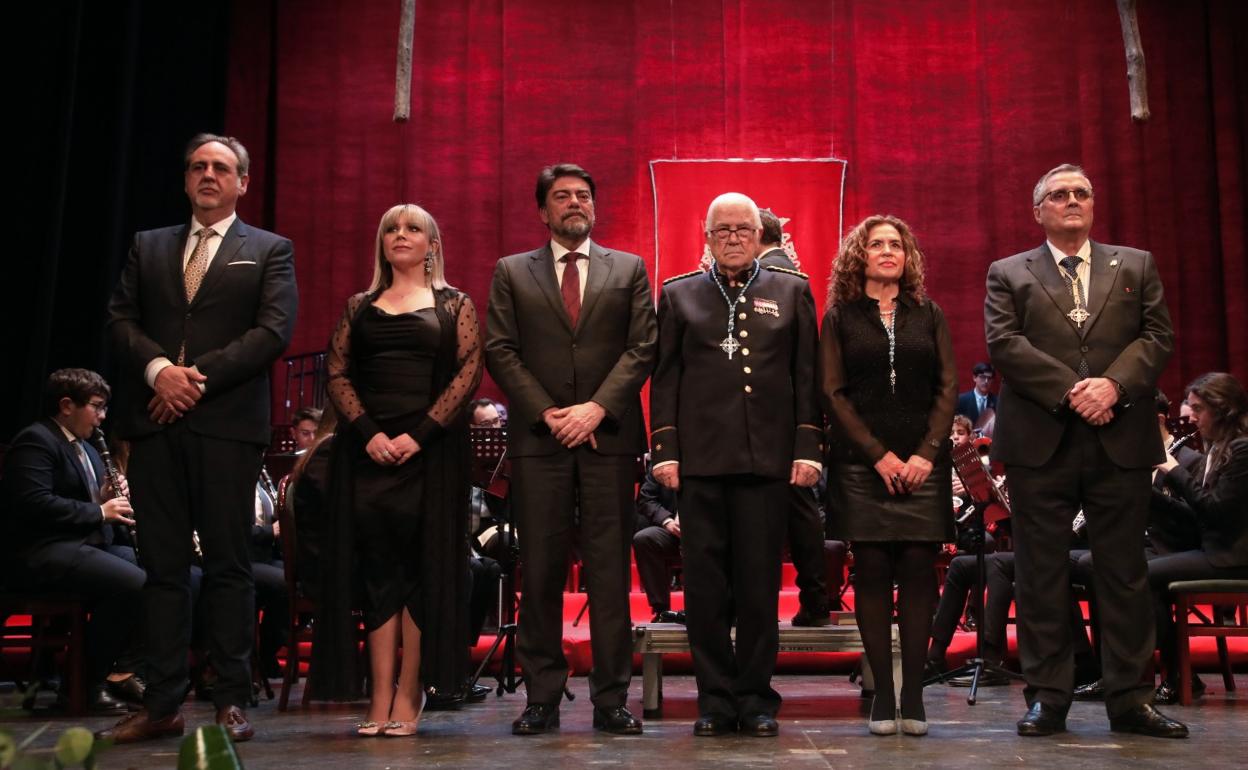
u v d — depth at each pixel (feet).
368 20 35.42
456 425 11.66
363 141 35.01
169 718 11.02
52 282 24.72
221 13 31.32
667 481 11.54
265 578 17.52
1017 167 34.83
